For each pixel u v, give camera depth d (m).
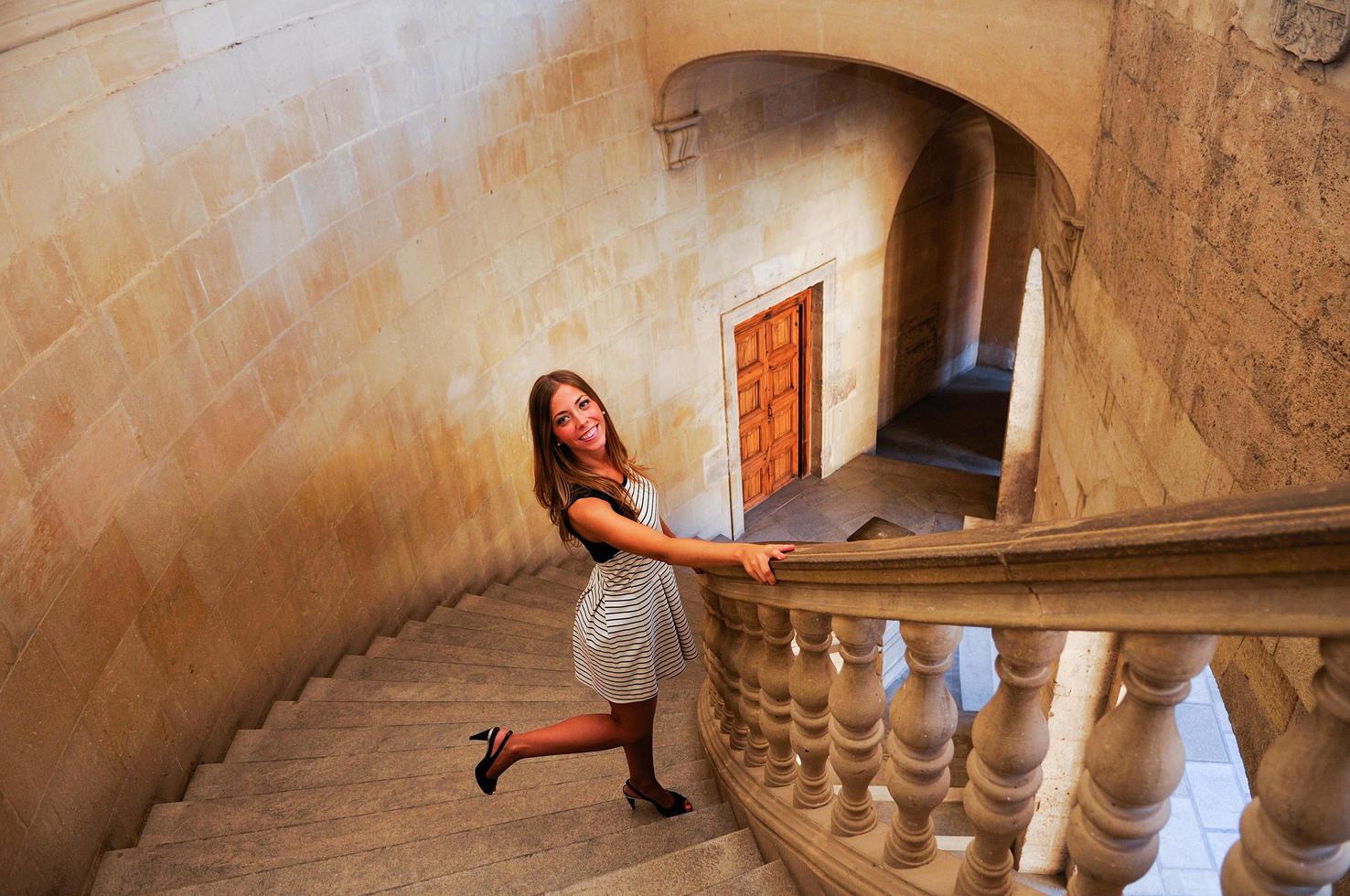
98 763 3.27
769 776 2.51
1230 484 2.76
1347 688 0.89
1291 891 1.01
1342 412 2.12
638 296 7.89
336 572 5.14
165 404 3.75
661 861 2.44
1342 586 0.87
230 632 4.20
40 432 3.08
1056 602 1.23
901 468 11.17
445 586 6.39
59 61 3.20
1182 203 3.15
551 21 6.32
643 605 2.67
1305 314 2.27
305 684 4.83
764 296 9.18
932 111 9.98
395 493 5.71
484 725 4.05
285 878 2.88
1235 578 0.97
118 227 3.49
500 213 6.35
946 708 1.64
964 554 1.35
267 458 4.48
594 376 7.73
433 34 5.47
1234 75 2.71
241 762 3.89
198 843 3.21
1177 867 4.79
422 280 5.72
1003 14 4.72
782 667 2.29
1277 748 0.98
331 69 4.78
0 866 2.77
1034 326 7.77
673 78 7.04
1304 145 2.28
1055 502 5.35
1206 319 2.93
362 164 5.09
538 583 7.13
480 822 3.21
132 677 3.51
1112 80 4.17
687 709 4.02
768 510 10.61
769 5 6.08
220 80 4.05
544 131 6.54
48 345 3.12
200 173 3.97
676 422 8.88
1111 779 1.18
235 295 4.22
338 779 3.73
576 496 2.52
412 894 2.65
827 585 1.83
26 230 3.04
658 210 7.73
